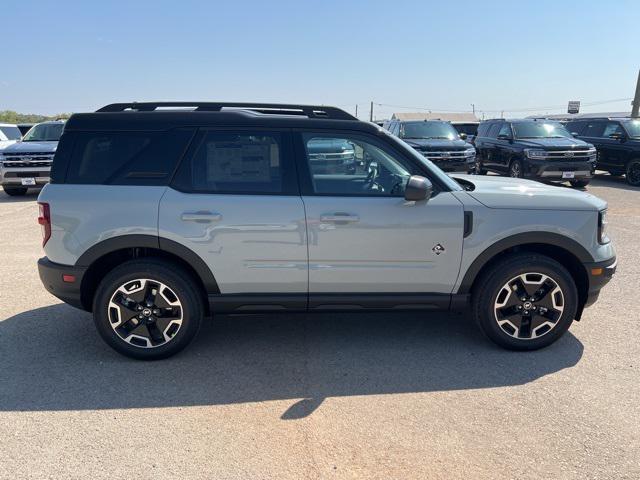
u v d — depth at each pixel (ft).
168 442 9.75
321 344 14.28
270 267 12.90
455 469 8.98
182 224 12.59
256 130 12.98
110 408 10.94
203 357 13.46
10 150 42.57
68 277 12.79
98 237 12.61
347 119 14.03
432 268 13.15
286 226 12.69
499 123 50.49
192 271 13.23
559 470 8.97
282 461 9.20
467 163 45.60
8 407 10.95
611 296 17.95
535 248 13.84
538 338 13.57
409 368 12.80
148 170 12.83
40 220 12.84
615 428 10.18
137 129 12.90
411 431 10.11
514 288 13.35
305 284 13.08
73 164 12.85
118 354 13.57
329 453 9.42
